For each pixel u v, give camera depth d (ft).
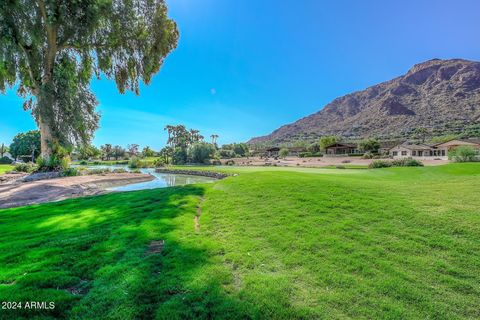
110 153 313.32
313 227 17.76
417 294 10.38
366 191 27.73
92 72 73.97
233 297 10.11
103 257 13.74
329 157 230.48
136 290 10.47
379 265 12.57
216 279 11.32
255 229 17.94
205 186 38.19
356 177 47.03
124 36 67.67
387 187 30.42
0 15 50.93
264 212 21.94
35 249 15.06
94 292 10.46
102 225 20.06
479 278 11.51
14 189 46.85
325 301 9.93
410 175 48.73
